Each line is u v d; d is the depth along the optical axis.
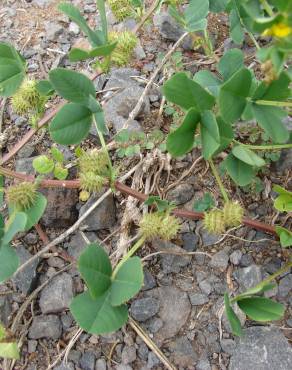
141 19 0.12
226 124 0.10
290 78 0.09
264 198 0.12
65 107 0.10
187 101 0.09
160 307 0.11
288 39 0.08
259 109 0.09
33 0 0.16
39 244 0.12
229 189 0.12
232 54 0.10
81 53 0.09
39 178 0.11
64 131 0.10
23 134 0.13
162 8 0.15
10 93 0.11
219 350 0.11
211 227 0.10
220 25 0.15
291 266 0.11
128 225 0.12
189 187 0.12
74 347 0.11
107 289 0.09
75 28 0.15
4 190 0.11
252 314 0.09
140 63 0.14
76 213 0.12
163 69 0.14
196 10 0.12
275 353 0.10
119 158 0.13
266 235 0.11
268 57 0.08
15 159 0.13
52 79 0.09
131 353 0.11
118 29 0.15
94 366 0.11
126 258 0.10
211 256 0.11
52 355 0.11
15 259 0.09
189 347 0.11
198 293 0.11
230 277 0.11
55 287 0.11
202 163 0.12
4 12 0.16
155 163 0.12
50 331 0.11
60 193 0.12
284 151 0.12
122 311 0.09
